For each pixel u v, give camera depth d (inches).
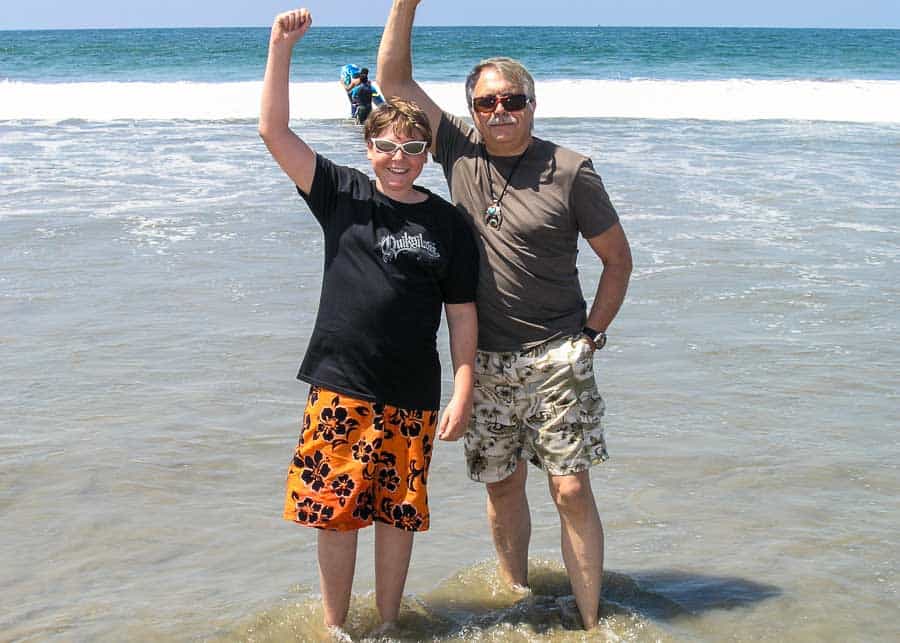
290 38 135.6
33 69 1454.2
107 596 149.8
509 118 136.9
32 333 263.9
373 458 136.0
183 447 200.5
